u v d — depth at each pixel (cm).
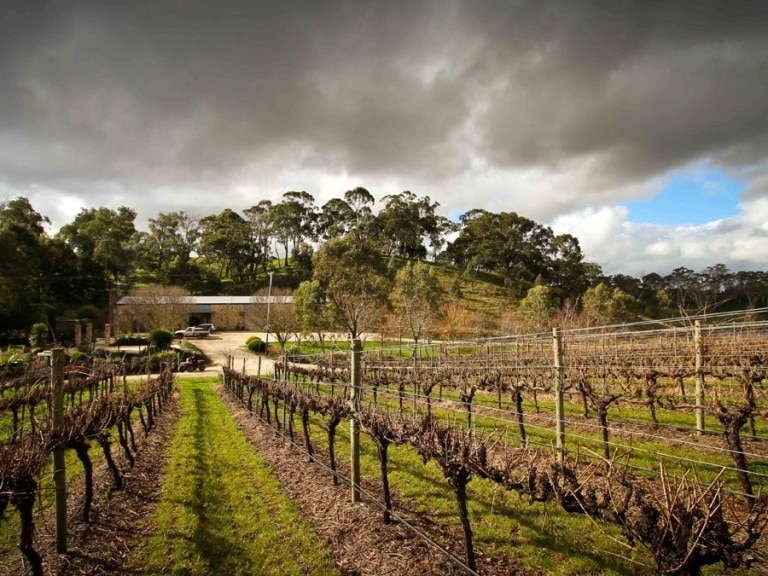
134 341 4075
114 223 6769
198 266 8688
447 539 506
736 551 276
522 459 471
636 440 862
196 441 1060
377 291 4488
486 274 8719
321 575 451
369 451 909
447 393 1659
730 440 551
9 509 623
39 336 3600
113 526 574
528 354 1504
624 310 3972
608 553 456
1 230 4388
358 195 9788
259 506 636
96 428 639
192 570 469
